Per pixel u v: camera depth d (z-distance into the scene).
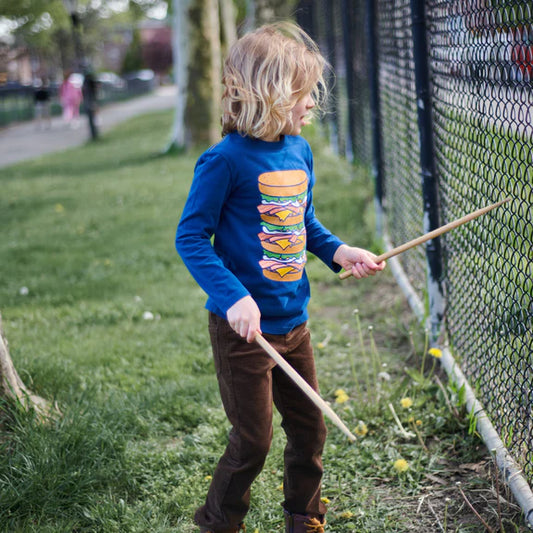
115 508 2.77
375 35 5.92
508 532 2.50
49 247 7.65
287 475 2.49
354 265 2.42
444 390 3.40
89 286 6.10
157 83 60.91
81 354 4.41
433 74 3.76
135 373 4.14
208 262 2.15
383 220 6.13
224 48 18.12
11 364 3.33
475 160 3.11
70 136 21.94
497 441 2.86
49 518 2.72
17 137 22.20
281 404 2.45
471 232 3.28
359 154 9.49
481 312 3.16
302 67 2.20
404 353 4.23
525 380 2.68
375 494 2.84
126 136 20.34
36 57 43.72
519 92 2.52
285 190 2.25
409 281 5.00
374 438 3.24
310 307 5.25
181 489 2.90
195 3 14.05
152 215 9.02
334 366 4.15
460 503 2.71
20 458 2.94
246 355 2.26
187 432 3.45
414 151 4.56
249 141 2.23
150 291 5.90
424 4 3.72
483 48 2.89
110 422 3.31
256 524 2.67
